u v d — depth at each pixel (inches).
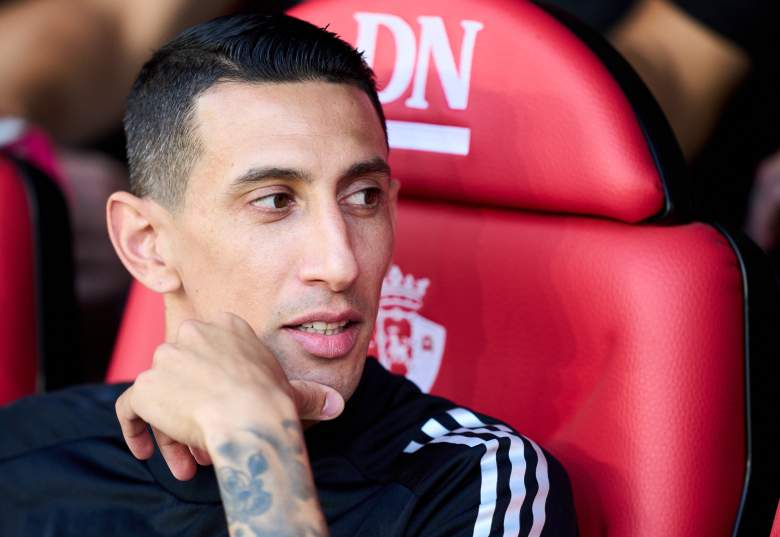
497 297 202.5
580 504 187.5
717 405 184.1
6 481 212.8
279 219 172.9
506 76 197.6
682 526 180.9
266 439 154.4
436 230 209.3
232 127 173.5
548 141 194.2
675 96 325.7
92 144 426.6
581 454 189.9
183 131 177.8
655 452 183.3
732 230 192.1
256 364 162.1
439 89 203.3
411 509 177.0
